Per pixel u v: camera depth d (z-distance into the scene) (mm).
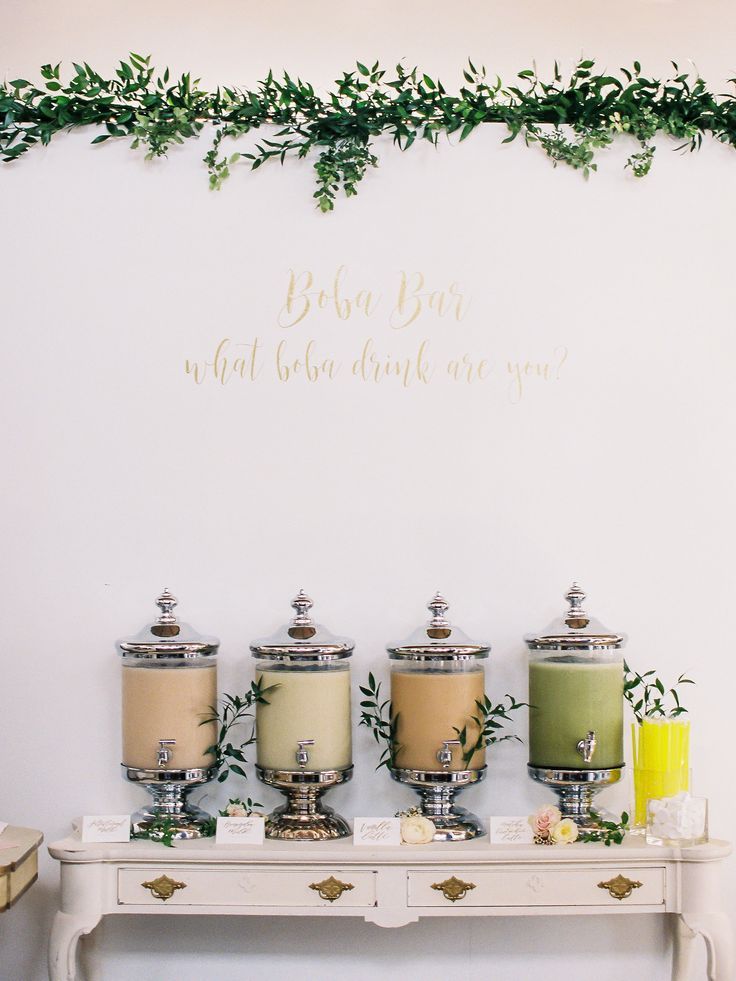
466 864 1834
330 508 2125
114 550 2111
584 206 2162
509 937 2094
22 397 2119
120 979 2078
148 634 1935
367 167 2162
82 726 2092
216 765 1979
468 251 2154
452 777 1888
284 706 1903
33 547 2105
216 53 2416
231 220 2145
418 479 2131
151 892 1838
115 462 2119
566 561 2125
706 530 2137
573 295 2154
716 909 1840
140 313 2133
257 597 2113
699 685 2115
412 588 2117
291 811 1945
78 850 1829
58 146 2139
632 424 2146
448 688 1908
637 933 2102
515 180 2160
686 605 2125
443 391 2141
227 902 1835
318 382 2139
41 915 2070
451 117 2148
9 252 2127
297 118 2160
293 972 2082
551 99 2135
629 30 2418
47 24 2410
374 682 2047
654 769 1941
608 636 1914
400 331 2145
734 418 2150
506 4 2432
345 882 1832
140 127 2115
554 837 1875
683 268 2162
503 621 2117
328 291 2146
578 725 1903
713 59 2398
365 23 2430
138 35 2416
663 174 2170
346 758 1938
